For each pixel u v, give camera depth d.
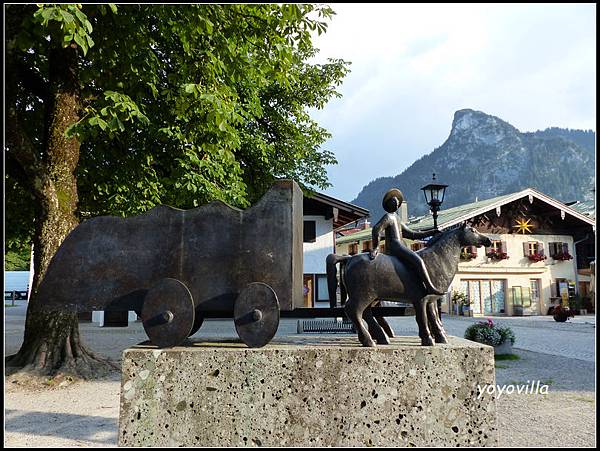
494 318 24.88
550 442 4.52
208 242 3.56
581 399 6.36
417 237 3.98
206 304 3.50
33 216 10.29
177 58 8.19
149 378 3.29
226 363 3.29
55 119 8.06
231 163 9.25
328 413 3.25
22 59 8.52
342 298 4.22
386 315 4.02
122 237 3.63
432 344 3.45
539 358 10.03
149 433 3.24
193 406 3.26
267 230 3.54
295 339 4.02
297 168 16.98
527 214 28.69
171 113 8.55
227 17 7.77
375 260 3.58
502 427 5.04
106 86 8.06
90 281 3.60
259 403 3.26
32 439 4.63
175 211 3.64
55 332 7.57
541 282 28.31
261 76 9.88
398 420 3.25
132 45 7.41
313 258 21.83
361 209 21.75
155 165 9.67
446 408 3.27
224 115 7.65
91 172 9.29
